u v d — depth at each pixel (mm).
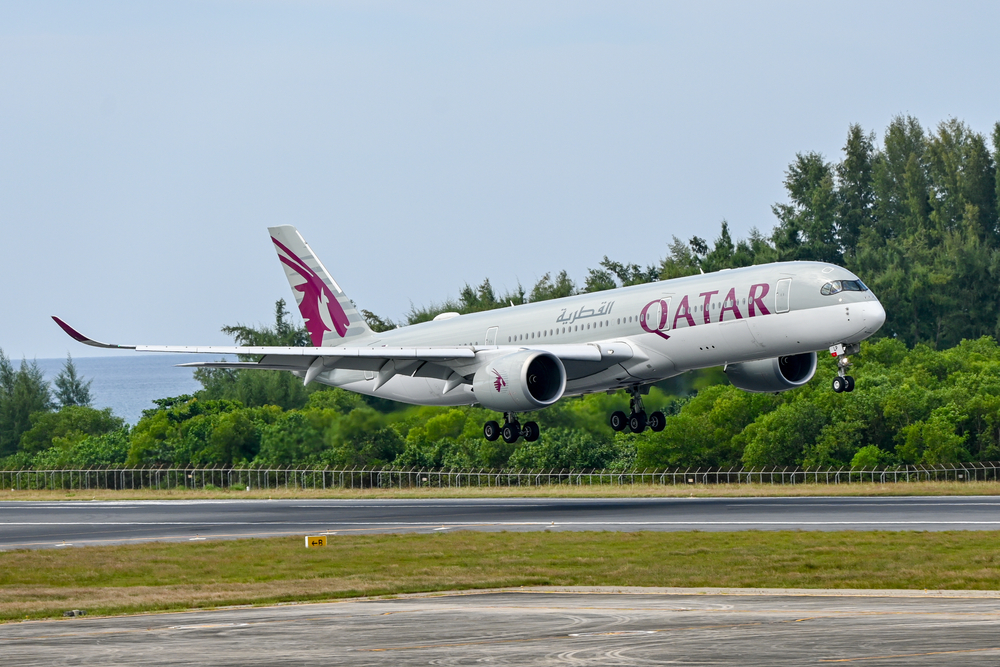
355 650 55188
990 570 83062
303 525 146250
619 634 57969
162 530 146250
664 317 145500
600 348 147625
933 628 57062
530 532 122250
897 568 86250
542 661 51000
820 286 133250
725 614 64312
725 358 143000
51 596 84812
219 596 80688
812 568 88250
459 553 106000
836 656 50219
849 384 136250
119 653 55750
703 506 151625
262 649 55938
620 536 114188
